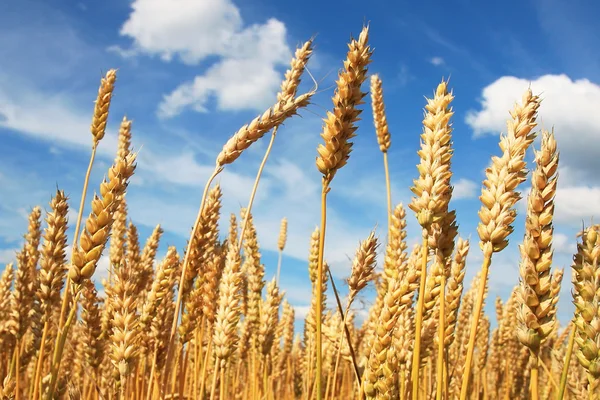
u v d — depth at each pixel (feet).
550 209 1.25
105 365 2.24
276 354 3.20
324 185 1.45
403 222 1.74
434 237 1.40
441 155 1.39
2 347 2.68
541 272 1.26
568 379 1.89
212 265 1.99
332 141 1.44
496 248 1.27
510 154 1.29
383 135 3.22
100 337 1.99
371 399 1.55
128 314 1.77
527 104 1.30
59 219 1.91
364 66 1.48
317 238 2.50
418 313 1.36
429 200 1.38
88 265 1.46
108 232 1.48
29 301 2.36
